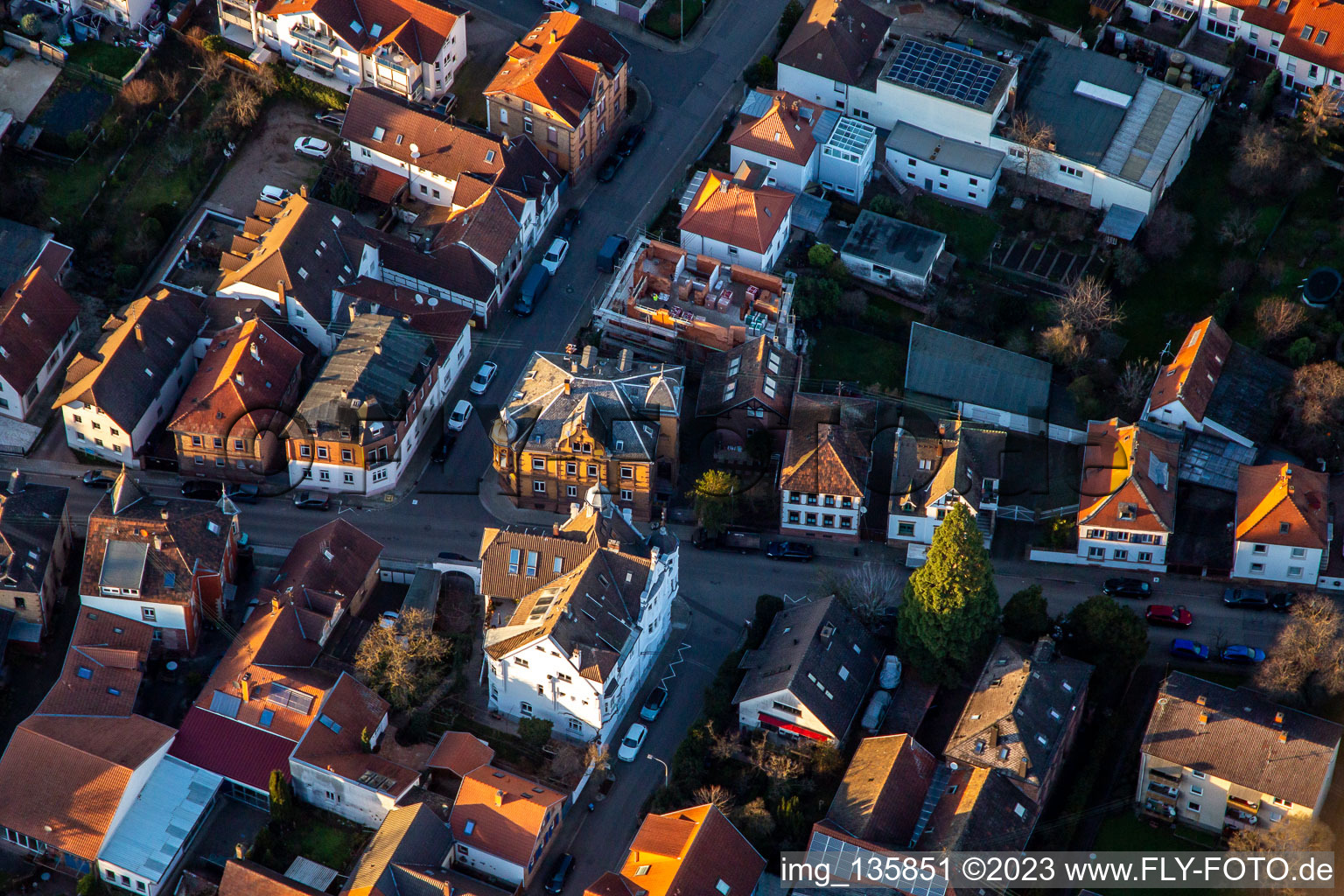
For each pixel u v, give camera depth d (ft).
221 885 487.61
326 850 508.94
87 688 524.52
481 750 522.06
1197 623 565.94
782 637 543.80
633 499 589.32
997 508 588.09
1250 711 512.22
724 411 599.16
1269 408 603.67
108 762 499.51
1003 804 499.51
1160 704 516.73
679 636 565.94
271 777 499.51
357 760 514.27
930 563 522.88
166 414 609.83
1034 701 514.27
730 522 590.14
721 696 537.24
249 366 588.91
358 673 534.78
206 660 550.36
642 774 531.50
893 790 504.43
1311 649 522.06
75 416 588.50
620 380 587.68
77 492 590.96
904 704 541.75
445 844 497.87
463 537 588.09
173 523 546.67
